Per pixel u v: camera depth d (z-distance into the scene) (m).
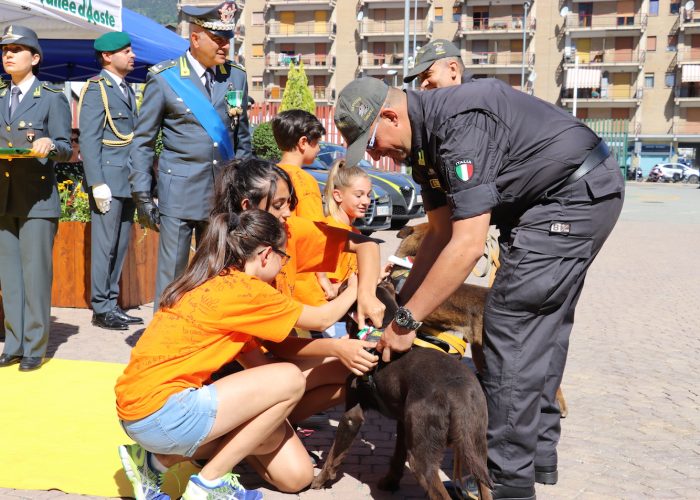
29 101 5.04
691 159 61.12
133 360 2.98
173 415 2.92
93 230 6.59
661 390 5.19
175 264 5.36
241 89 5.59
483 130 2.92
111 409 4.50
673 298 9.16
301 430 4.29
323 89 66.44
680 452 4.03
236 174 3.26
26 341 5.22
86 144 6.38
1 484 3.43
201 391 2.99
